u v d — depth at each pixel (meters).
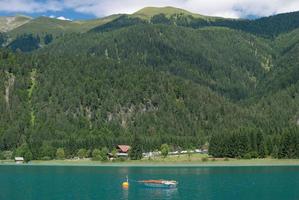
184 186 179.50
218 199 148.00
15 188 176.62
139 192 164.75
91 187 178.75
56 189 173.12
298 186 177.75
